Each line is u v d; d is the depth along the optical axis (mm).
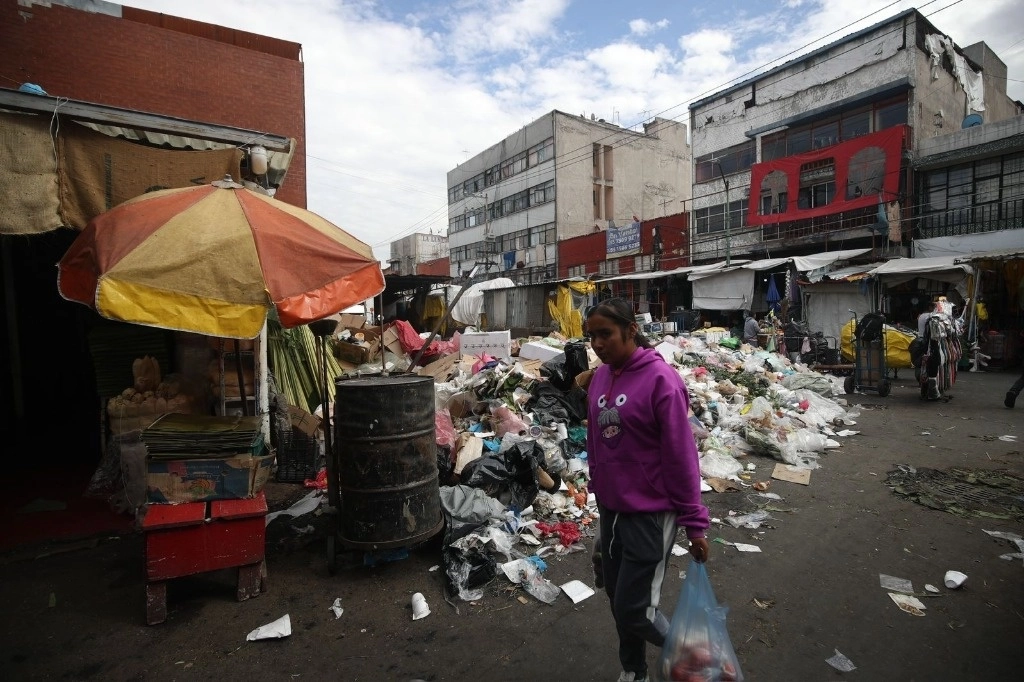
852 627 2781
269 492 4984
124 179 4367
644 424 1940
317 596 3188
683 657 1917
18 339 7137
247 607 3074
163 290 2764
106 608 3070
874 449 6113
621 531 2004
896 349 11281
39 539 3928
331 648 2705
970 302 12977
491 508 3836
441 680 2455
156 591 2910
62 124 4129
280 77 8492
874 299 14102
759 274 17156
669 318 19047
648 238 26750
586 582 3293
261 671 2533
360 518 3271
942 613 2881
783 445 5762
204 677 2494
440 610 3031
